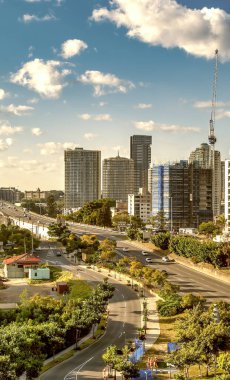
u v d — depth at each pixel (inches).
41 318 4650.6
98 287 5895.7
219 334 3563.0
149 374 3612.2
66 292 6717.5
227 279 7308.1
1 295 6678.2
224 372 3203.7
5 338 3476.9
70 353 4286.4
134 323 5191.9
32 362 3331.7
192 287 6830.7
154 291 6560.0
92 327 5027.1
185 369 3617.1
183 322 4092.0
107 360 3614.7
